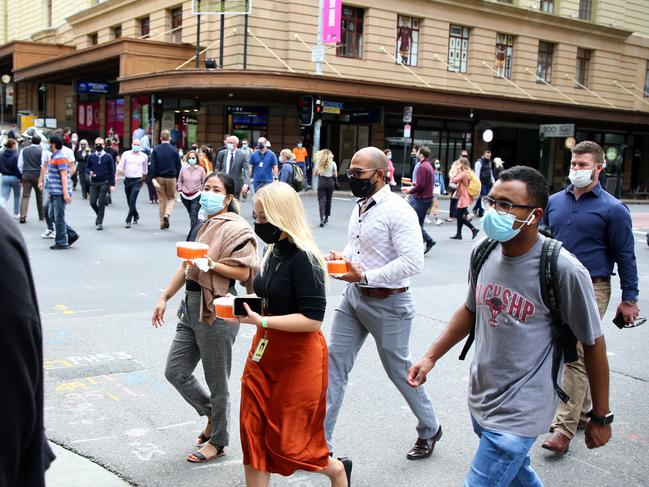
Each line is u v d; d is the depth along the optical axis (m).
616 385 5.62
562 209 4.56
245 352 5.96
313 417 3.09
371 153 3.93
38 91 40.19
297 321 3.02
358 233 4.02
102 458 3.91
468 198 13.95
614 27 35.12
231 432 4.39
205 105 27.00
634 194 35.41
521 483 2.89
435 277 9.88
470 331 3.07
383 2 27.77
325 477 3.87
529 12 31.80
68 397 4.79
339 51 27.25
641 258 13.34
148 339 6.18
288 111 26.92
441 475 3.94
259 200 3.09
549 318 2.73
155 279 8.79
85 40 35.59
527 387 2.73
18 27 45.56
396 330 3.95
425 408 4.08
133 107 31.22
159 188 13.25
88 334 6.27
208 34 26.30
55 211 10.57
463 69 30.89
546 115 30.28
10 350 1.44
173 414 4.59
